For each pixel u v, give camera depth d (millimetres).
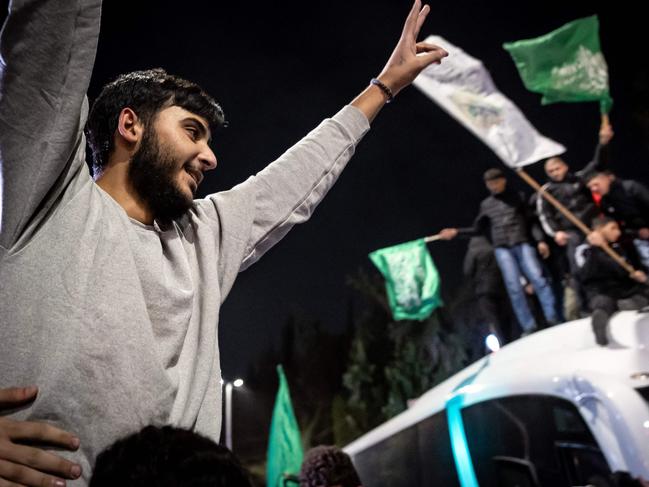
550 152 6234
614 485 4285
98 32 1731
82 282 1656
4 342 1579
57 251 1668
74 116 1711
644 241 7219
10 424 1487
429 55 2666
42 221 1713
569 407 4727
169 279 1855
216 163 2031
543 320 9320
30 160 1669
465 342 18906
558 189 8531
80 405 1584
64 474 1486
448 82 6180
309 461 4219
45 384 1564
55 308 1619
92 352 1614
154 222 1958
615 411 4301
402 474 6301
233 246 2113
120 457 1343
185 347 1821
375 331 22438
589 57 7227
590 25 7180
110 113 1996
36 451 1478
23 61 1660
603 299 6852
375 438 6723
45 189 1685
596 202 8031
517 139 6191
